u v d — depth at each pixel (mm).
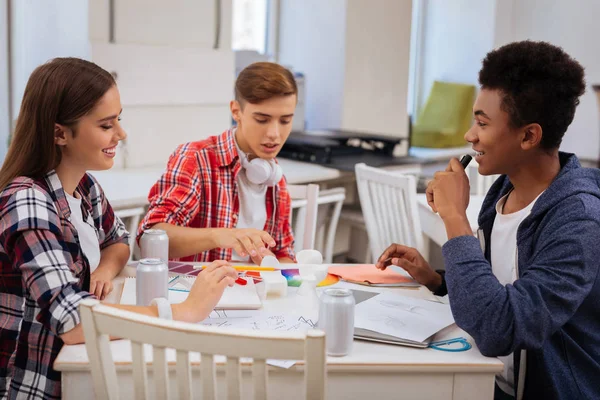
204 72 3500
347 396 1239
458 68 7059
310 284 1571
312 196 2289
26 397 1338
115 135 1438
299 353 971
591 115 7344
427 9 7203
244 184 2070
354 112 4551
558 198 1376
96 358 1081
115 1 3170
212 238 1781
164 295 1413
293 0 4605
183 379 1034
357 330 1337
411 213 2551
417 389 1247
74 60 1410
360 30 4461
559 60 1368
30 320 1347
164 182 1997
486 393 1258
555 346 1387
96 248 1569
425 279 1683
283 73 1954
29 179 1368
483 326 1274
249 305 1443
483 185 3336
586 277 1307
